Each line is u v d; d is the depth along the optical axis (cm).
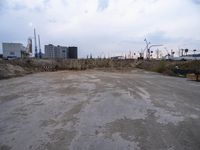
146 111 613
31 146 385
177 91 962
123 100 755
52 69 2802
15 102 730
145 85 1152
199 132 452
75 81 1324
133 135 434
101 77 1605
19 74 1847
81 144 391
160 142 401
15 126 490
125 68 3088
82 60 3475
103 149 372
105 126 486
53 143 396
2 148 379
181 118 548
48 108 644
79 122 513
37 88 1035
